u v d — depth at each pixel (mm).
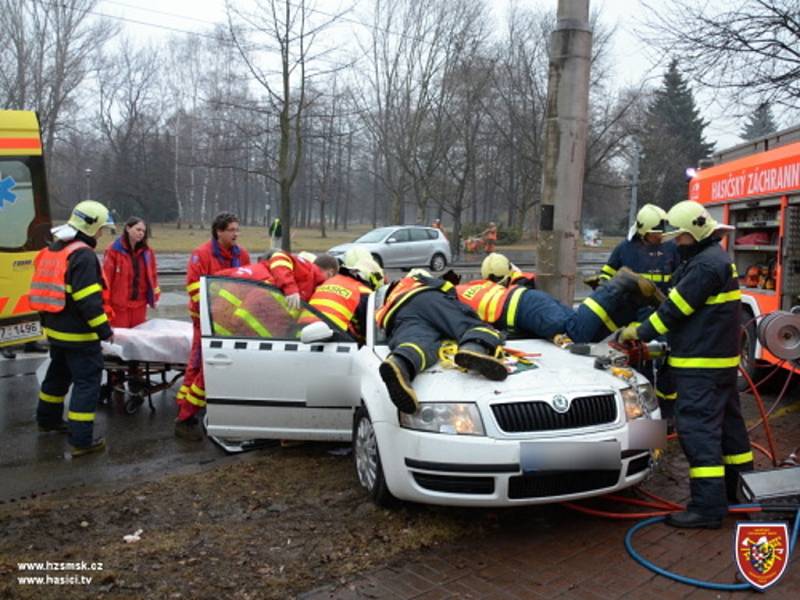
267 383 5234
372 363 4703
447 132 33000
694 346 4199
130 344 6566
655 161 41031
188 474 5086
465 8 31219
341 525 4215
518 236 43375
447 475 3896
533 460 3805
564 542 4027
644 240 6250
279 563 3748
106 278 7141
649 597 3441
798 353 4812
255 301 5438
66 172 57500
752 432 6141
